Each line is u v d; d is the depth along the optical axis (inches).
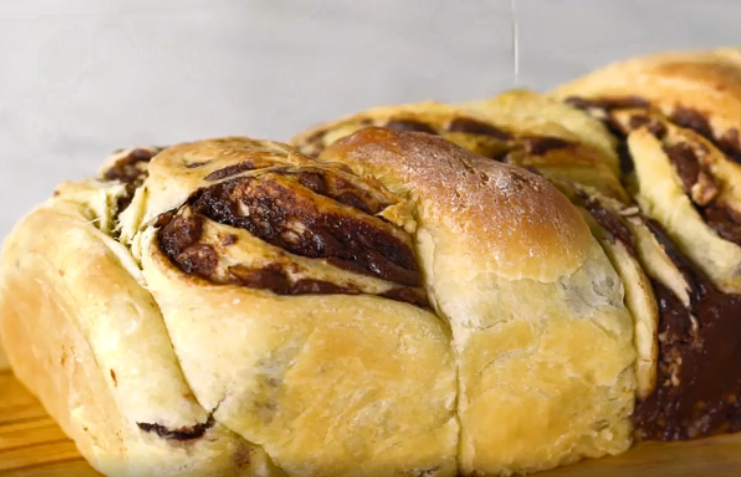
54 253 19.2
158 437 18.0
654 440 20.3
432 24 31.6
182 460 18.1
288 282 18.2
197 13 30.4
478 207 19.1
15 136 30.3
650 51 32.4
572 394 19.4
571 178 21.4
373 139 19.8
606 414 19.7
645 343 19.7
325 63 31.4
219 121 31.3
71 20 30.0
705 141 21.5
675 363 20.0
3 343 21.2
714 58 23.0
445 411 18.8
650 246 20.3
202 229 18.5
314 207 18.6
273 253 18.3
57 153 30.5
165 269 18.3
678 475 19.7
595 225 20.2
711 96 21.7
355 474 18.7
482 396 19.0
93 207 19.6
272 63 31.2
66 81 30.3
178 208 18.7
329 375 18.3
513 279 19.0
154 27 30.4
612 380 19.5
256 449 18.3
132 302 18.3
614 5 32.2
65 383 19.3
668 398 20.1
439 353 18.6
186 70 30.7
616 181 21.5
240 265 18.2
